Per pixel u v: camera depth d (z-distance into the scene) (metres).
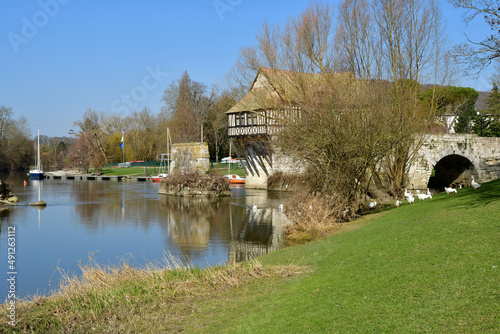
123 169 85.56
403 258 10.56
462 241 10.84
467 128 54.31
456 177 42.28
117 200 38.53
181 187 42.34
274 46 27.95
